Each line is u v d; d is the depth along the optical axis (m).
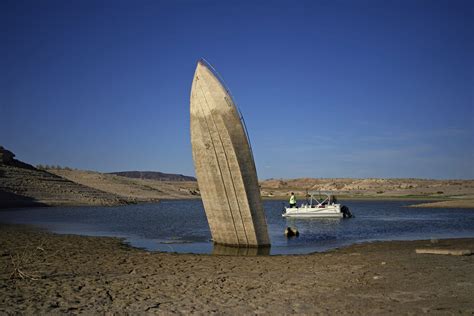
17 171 71.38
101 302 9.79
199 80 20.80
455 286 10.63
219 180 21.42
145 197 94.56
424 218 42.97
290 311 9.02
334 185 146.25
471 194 98.19
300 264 15.01
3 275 12.74
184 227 33.25
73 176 101.31
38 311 9.04
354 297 9.94
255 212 21.44
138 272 13.61
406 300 9.53
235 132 20.53
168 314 8.92
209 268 14.41
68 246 20.61
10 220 37.53
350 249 20.11
